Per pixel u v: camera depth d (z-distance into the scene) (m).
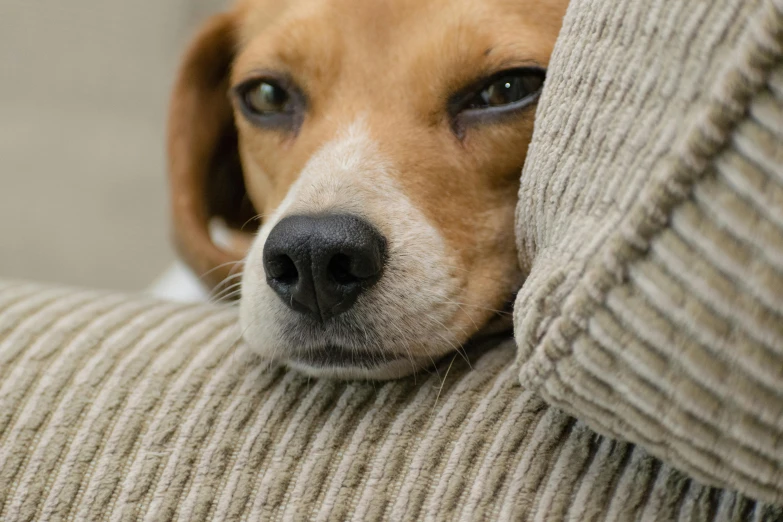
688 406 0.57
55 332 0.89
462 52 1.10
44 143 3.64
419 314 0.97
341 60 1.16
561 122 0.75
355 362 0.94
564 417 0.72
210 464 0.76
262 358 0.92
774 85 0.52
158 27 4.26
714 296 0.54
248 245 1.49
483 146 1.11
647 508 0.66
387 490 0.71
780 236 0.52
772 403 0.55
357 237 0.92
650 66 0.65
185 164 1.49
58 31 4.26
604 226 0.62
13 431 0.80
